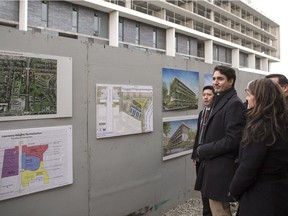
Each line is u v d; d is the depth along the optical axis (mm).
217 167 3299
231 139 3150
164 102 5113
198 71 6082
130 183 4441
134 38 35656
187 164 5824
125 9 32875
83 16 29656
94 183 3879
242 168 2406
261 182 2414
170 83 5266
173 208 5402
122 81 4277
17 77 2996
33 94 3137
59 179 3410
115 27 31922
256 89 2449
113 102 4109
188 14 46312
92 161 3840
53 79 3332
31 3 25047
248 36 64375
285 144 2383
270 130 2342
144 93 4660
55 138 3363
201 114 4191
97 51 3895
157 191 5000
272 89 2422
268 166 2391
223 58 56344
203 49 50125
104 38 31688
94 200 3881
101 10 31234
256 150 2350
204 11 51281
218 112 3387
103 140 4000
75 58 3600
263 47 75688
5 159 2924
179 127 5523
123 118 4270
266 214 2363
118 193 4238
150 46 38094
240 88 8180
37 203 3229
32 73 3127
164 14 42188
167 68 5180
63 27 27781
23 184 3068
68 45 3512
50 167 3316
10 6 23703
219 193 3270
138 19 35375
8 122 2953
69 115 3514
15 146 2994
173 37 40125
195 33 45031
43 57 3229
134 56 4484
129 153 4422
